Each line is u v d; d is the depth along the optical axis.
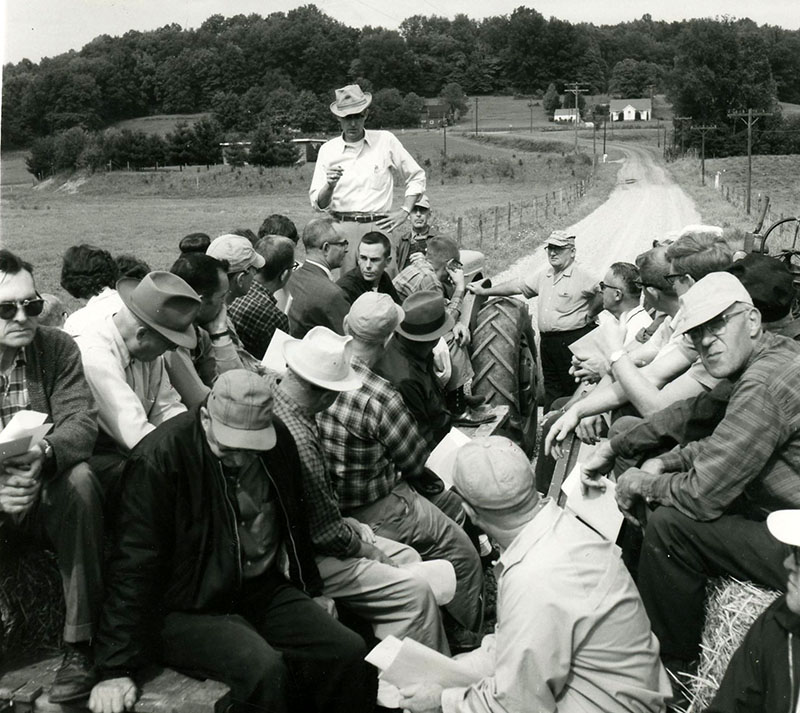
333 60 113.56
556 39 174.38
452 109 156.00
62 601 3.39
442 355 5.80
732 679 3.02
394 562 4.06
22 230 47.72
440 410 5.11
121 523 3.26
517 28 174.25
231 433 3.21
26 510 3.17
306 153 105.12
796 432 3.29
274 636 3.40
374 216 8.20
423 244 8.80
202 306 4.57
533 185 85.69
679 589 3.42
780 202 54.84
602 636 3.03
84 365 3.70
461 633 4.41
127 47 101.06
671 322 5.27
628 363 4.37
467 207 54.78
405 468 4.28
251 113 105.56
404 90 160.50
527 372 7.13
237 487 3.40
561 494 4.79
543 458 5.88
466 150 125.31
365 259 6.43
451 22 173.88
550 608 2.97
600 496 3.93
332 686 3.34
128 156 94.00
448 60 172.50
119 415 3.71
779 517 2.89
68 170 88.56
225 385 3.23
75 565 3.18
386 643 3.42
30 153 90.75
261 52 108.19
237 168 97.81
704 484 3.33
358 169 8.16
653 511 3.55
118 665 3.12
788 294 3.94
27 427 3.01
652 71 174.00
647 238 33.47
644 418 4.18
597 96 176.50
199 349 4.60
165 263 32.38
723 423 3.34
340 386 3.66
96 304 4.31
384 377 4.91
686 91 98.50
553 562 3.05
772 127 95.69
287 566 3.56
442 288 7.20
